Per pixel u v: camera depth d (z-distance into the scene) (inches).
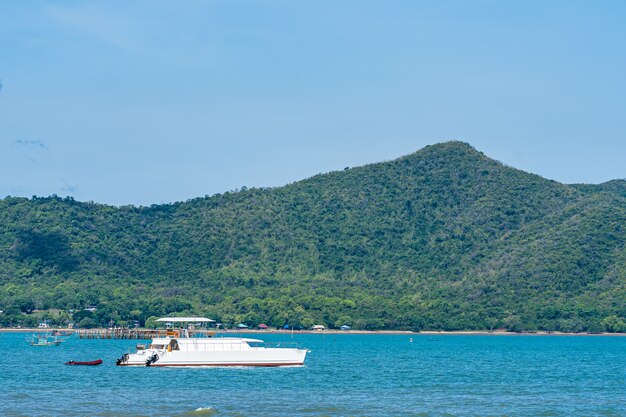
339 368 7652.6
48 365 7687.0
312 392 5502.0
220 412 4505.4
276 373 6747.1
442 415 4480.8
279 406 4783.5
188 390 5531.5
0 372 6879.9
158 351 7096.5
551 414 4579.2
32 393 5364.2
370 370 7485.2
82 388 5649.6
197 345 7037.4
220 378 6284.5
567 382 6461.6
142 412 4505.4
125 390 5526.6
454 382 6373.0
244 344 7116.1
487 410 4699.8
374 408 4724.4
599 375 7170.3
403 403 4960.6
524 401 5128.0
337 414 4488.2
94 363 7652.6
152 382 6008.9
